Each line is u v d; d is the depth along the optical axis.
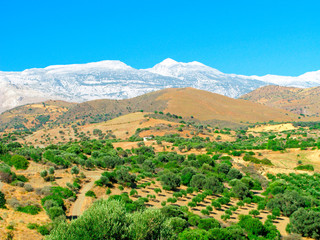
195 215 53.91
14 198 48.25
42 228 39.84
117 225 31.09
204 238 42.56
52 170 64.81
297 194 66.88
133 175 69.56
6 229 37.41
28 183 57.50
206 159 103.62
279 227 56.28
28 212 44.97
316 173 98.06
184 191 68.69
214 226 49.38
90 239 29.83
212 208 61.28
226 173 94.38
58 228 31.66
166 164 98.88
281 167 108.62
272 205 64.19
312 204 66.19
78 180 65.56
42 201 49.62
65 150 104.81
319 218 52.75
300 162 112.38
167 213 50.25
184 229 45.94
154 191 67.75
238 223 52.22
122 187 65.44
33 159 71.00
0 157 68.00
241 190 70.38
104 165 85.00
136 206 52.25
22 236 36.94
